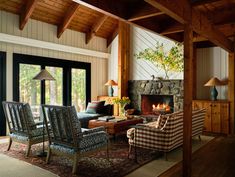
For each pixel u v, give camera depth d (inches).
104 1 122.8
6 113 174.4
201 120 205.9
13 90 237.8
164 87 289.7
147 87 304.2
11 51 235.6
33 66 259.6
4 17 226.8
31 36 250.5
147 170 135.0
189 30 130.1
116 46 344.2
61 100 294.0
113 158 155.7
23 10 231.5
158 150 153.4
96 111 272.8
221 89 265.3
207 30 160.2
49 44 267.0
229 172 133.9
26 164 143.8
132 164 144.2
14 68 238.1
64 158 155.6
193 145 194.2
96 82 340.8
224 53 261.4
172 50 283.0
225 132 240.2
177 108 279.9
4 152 169.0
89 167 138.6
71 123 128.4
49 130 145.6
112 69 350.6
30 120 159.0
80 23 295.4
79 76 316.8
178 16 117.0
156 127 155.7
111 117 219.3
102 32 334.6
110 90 328.5
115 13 130.8
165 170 135.2
